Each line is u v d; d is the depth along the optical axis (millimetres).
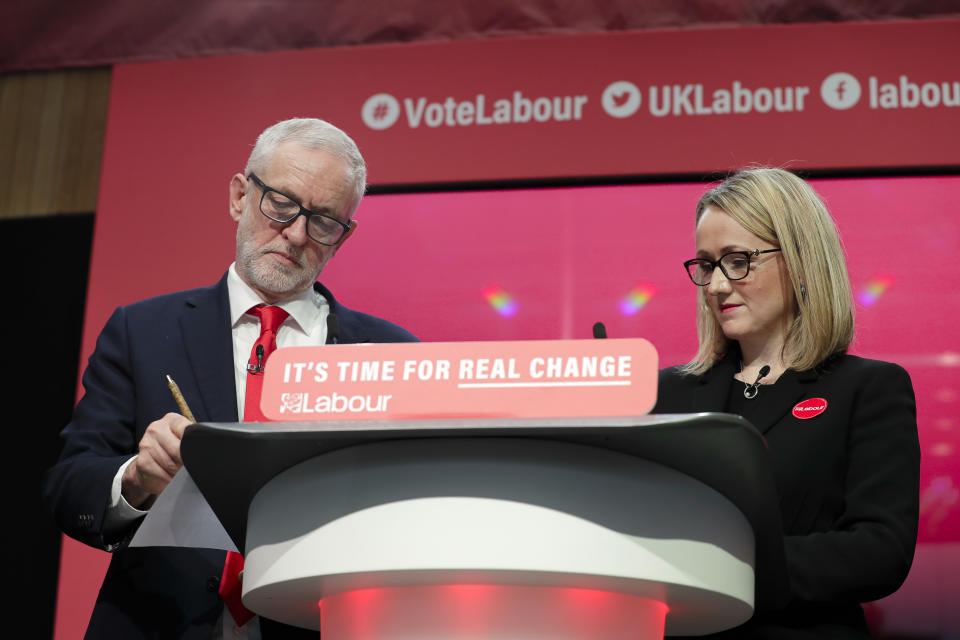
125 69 4531
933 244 3924
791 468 2102
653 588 1324
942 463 3705
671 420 1197
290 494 1373
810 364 2240
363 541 1279
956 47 4105
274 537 1376
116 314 2635
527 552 1240
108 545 2152
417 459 1293
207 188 4344
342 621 1386
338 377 1429
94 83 4703
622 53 4301
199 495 1595
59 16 4652
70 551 3879
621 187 4176
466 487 1268
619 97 4262
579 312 4062
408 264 4195
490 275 4152
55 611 4070
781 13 4227
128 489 2068
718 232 2342
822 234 2320
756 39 4223
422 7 4453
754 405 2256
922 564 3619
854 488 2045
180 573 2244
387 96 4391
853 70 4133
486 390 1380
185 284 4234
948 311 3854
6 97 4754
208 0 4547
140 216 4328
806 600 1821
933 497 3678
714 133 4164
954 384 3781
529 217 4195
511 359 1388
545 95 4312
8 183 4715
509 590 1296
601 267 4102
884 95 4090
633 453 1307
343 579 1316
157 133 4430
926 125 4043
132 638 2174
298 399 1429
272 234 2627
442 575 1273
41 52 4656
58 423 4445
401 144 4336
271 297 2674
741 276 2297
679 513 1330
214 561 2262
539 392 1365
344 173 2678
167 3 4570
